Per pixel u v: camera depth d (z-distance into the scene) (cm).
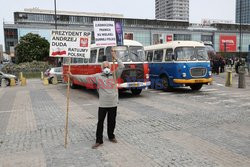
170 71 1564
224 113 954
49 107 1173
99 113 631
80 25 8256
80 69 1708
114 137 664
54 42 698
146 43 8619
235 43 9669
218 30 9469
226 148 597
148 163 524
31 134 750
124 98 1384
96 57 1452
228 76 1898
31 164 537
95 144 628
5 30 7956
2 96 1639
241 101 1206
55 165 528
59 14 8225
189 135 701
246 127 768
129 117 930
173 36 8912
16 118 966
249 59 2816
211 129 754
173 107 1096
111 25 842
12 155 590
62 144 654
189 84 1534
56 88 2059
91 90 1831
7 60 8569
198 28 9331
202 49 1570
